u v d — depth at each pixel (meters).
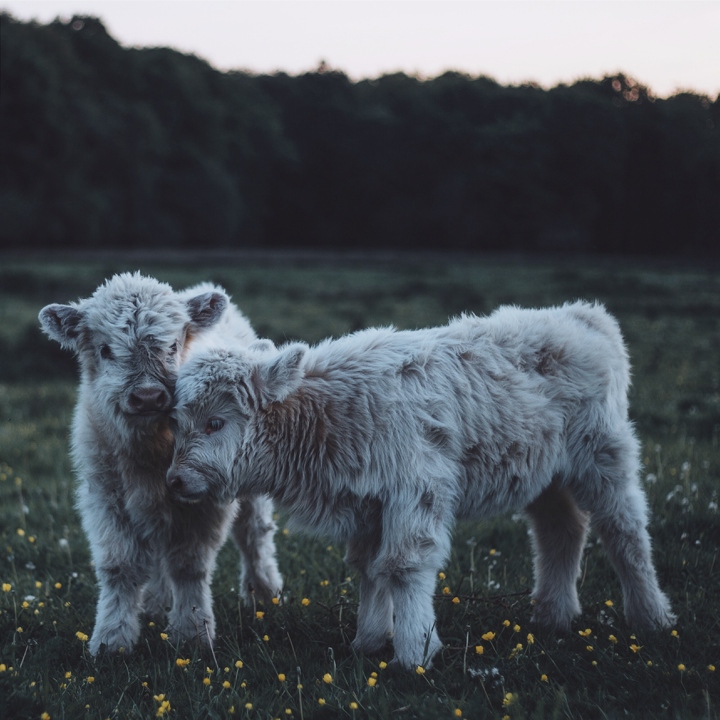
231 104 86.00
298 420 4.21
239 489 4.31
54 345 14.50
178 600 4.59
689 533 5.69
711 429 8.51
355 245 87.50
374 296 25.48
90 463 4.57
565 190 77.06
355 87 96.69
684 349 14.34
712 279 34.53
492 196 77.88
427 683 3.74
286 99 90.44
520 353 4.51
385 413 4.18
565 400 4.51
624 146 72.69
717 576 5.02
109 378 4.35
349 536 4.31
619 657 3.92
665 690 3.59
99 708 3.56
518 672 3.80
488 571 5.30
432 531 4.09
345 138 86.38
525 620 4.57
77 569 5.67
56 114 60.34
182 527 4.55
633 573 4.45
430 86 93.50
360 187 86.88
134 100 73.56
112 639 4.36
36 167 59.50
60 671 4.02
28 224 57.38
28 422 10.10
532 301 23.70
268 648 4.30
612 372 4.67
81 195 61.41
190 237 72.81
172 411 4.22
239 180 83.69
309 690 3.71
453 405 4.27
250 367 4.19
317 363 4.42
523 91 88.38
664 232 72.44
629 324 18.20
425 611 4.03
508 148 76.31
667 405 9.59
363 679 3.77
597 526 4.57
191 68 84.06
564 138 75.56
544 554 4.77
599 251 74.81
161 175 71.12
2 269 31.58
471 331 4.57
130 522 4.52
